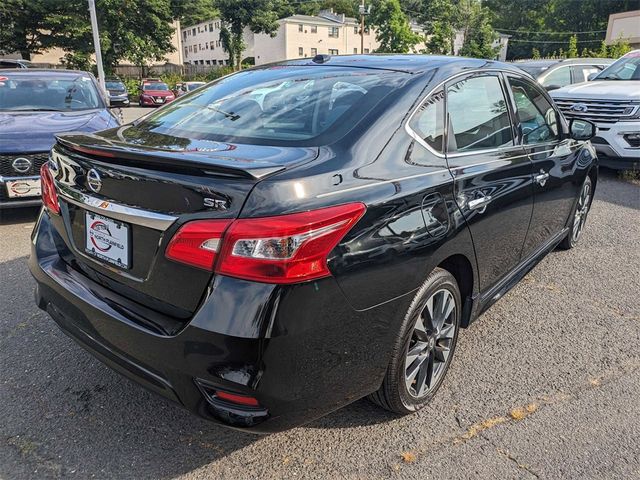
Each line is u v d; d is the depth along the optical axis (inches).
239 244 68.2
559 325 137.6
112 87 1021.2
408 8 2185.0
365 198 78.3
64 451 89.7
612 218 233.6
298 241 68.7
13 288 151.7
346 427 97.3
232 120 100.4
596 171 188.7
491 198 107.9
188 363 72.3
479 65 120.9
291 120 95.4
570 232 182.7
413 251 85.0
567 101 316.2
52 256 98.1
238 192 69.8
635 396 107.9
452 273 106.3
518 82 135.0
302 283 69.7
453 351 108.5
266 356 69.1
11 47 1348.4
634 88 299.3
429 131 98.4
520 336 131.7
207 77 1852.9
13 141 195.9
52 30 1349.7
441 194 93.0
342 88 102.3
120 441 92.6
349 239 74.6
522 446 93.1
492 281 120.2
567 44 2696.9
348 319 76.5
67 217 93.2
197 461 88.6
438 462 89.0
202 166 70.9
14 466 86.0
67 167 90.3
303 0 2805.1
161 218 73.8
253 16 1921.8
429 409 102.7
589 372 116.3
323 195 74.1
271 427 74.8
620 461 90.0
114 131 106.3
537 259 148.9
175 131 100.0
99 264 86.0
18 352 119.2
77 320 88.7
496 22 2967.5
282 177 72.5
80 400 103.3
